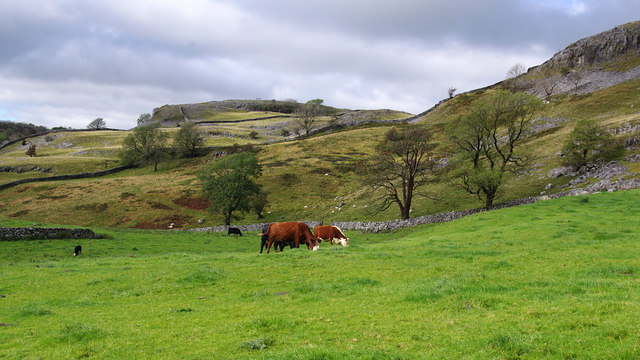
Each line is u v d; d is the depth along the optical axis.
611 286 10.83
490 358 7.01
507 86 169.88
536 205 43.56
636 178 53.03
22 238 42.59
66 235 45.47
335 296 13.10
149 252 39.12
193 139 151.50
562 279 12.52
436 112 177.75
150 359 8.49
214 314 11.88
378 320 9.94
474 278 13.27
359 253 22.08
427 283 13.26
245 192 84.38
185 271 19.02
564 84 147.38
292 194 98.44
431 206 67.56
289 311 11.57
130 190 109.81
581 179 60.94
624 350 6.52
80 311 13.29
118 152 166.00
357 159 120.12
